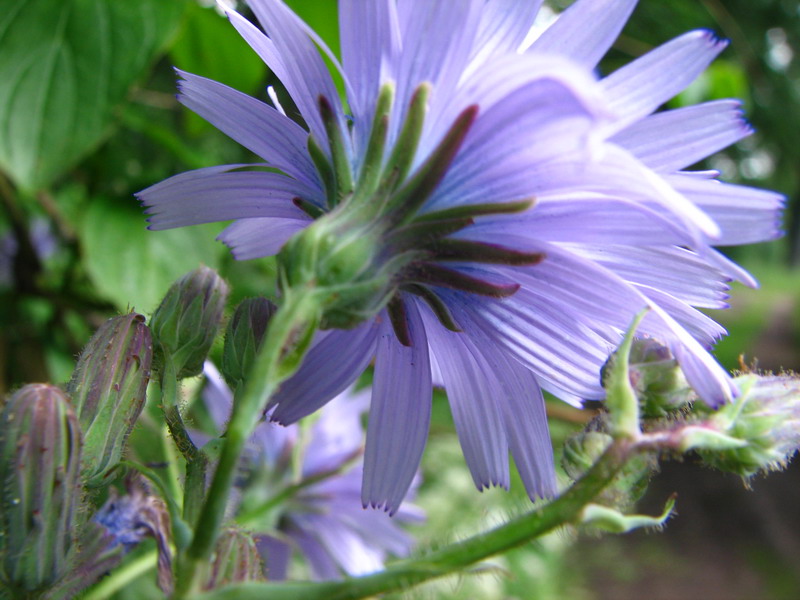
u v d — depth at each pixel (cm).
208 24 9
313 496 7
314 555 7
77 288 9
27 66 7
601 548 30
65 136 7
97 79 7
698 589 28
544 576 19
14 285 9
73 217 10
